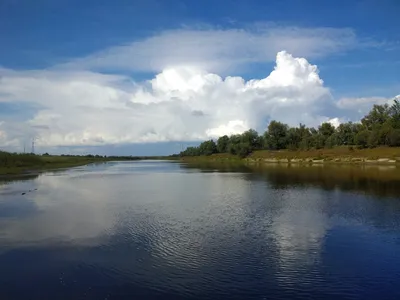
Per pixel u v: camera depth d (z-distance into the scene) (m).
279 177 68.19
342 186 49.69
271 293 14.43
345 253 19.30
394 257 18.66
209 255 18.98
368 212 30.19
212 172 90.62
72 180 66.25
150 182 61.81
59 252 19.64
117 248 20.30
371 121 166.38
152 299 13.90
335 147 156.00
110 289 14.81
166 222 27.00
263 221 27.09
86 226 25.84
